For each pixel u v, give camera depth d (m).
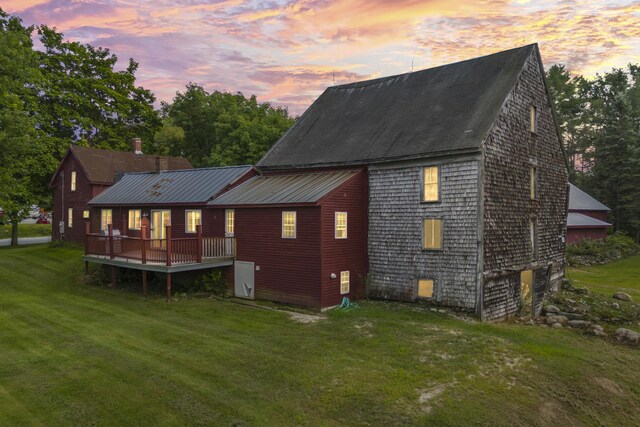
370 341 13.26
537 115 20.33
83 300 18.36
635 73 71.50
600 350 14.30
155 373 10.99
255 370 11.20
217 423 9.00
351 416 9.30
